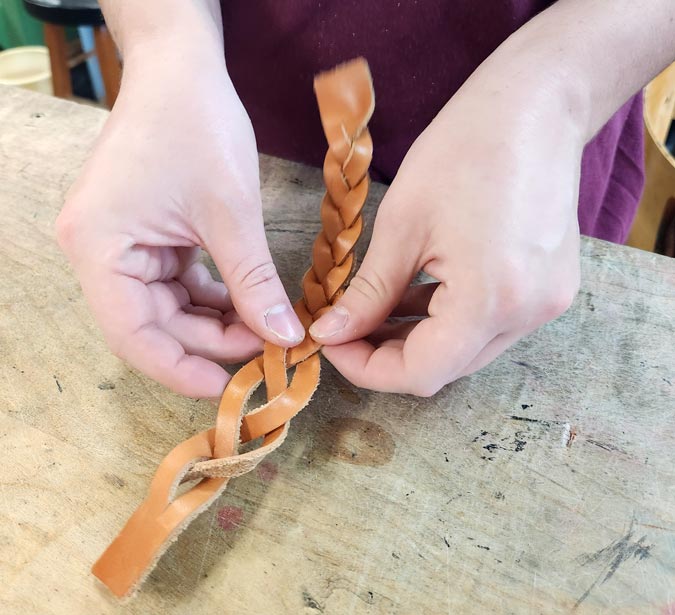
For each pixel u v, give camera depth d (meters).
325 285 0.29
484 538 0.26
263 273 0.27
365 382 0.28
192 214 0.28
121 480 0.27
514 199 0.24
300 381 0.27
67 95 0.94
